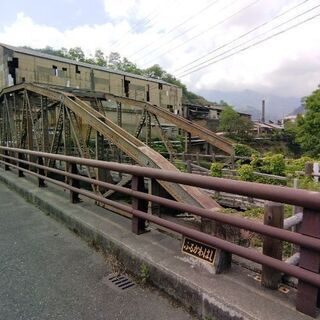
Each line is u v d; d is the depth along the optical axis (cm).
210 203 439
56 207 464
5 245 368
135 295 254
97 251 345
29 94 1141
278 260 192
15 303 245
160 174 276
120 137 641
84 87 3716
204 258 253
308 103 3288
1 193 666
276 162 1016
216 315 209
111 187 368
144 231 339
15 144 1244
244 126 4459
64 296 254
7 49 3122
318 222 170
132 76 4328
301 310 186
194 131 1317
